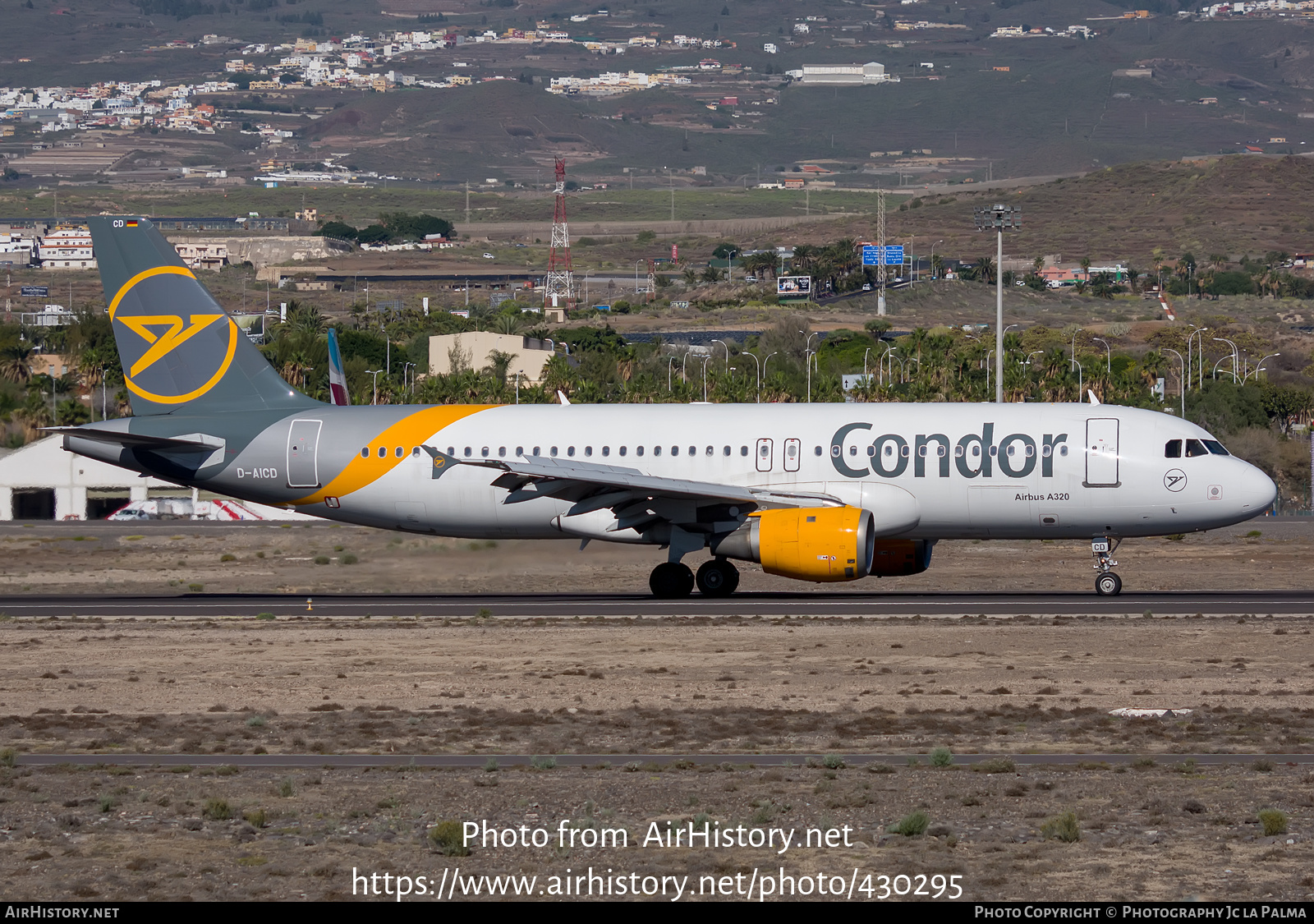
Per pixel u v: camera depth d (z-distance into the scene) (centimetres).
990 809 8062
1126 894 6638
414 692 11856
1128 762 9075
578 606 17238
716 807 8156
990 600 17375
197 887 6894
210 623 16225
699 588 18150
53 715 11131
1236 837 7456
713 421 17838
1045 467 16975
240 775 9106
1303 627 14338
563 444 18000
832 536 16575
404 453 18300
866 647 13600
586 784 8725
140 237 18838
